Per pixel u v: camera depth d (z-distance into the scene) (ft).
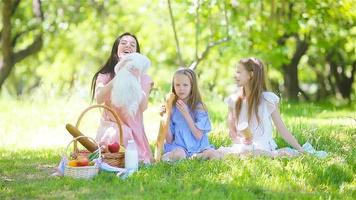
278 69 64.08
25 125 31.12
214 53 58.70
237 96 20.20
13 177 17.22
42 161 19.90
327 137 22.31
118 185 15.42
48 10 54.29
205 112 19.60
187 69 19.63
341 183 16.21
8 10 47.24
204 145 19.54
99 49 66.23
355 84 81.05
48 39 62.80
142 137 18.58
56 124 31.58
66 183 15.66
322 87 78.02
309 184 15.70
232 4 40.14
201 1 35.29
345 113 36.32
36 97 42.73
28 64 75.92
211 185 15.10
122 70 18.03
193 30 53.72
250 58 19.85
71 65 70.49
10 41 48.37
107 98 18.53
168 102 18.99
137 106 18.25
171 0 40.19
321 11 42.04
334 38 51.55
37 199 14.30
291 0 45.80
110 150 17.38
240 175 15.97
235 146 19.44
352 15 41.47
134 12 57.88
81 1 55.36
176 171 16.88
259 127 19.70
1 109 37.65
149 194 14.40
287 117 31.27
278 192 14.69
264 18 45.57
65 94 42.16
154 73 66.28
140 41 57.77
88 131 28.91
